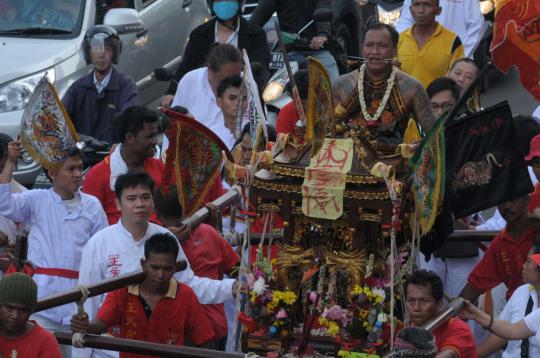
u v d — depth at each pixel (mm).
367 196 13625
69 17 25672
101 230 16062
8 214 16828
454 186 14938
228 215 18094
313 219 14078
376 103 14719
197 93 20938
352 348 13883
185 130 14688
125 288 14953
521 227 16375
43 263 16766
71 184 16844
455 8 25594
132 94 22422
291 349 14172
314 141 13750
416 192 13633
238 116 16734
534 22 16719
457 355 13953
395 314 14266
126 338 14930
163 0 27844
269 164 14031
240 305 15008
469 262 18109
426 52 23234
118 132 17672
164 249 14734
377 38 14609
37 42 25047
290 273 14219
